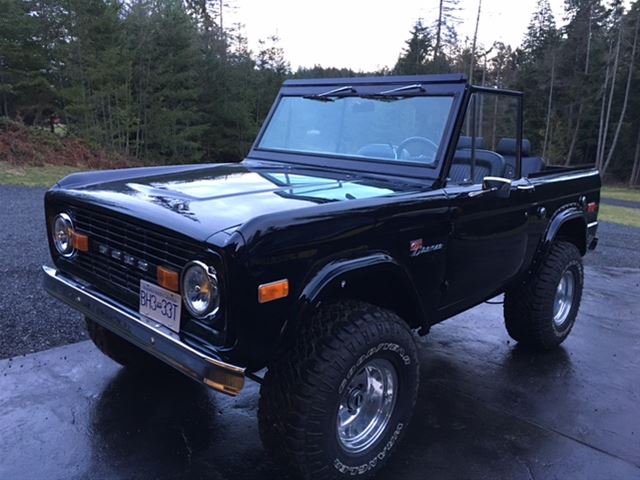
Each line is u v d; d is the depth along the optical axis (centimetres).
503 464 276
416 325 284
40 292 491
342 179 309
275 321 209
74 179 306
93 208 258
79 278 283
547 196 385
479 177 326
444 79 312
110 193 265
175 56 2894
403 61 4784
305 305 214
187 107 3062
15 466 257
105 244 260
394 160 318
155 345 221
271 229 202
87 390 331
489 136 328
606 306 566
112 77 2528
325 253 221
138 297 242
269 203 239
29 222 834
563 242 422
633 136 4262
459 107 302
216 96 3309
